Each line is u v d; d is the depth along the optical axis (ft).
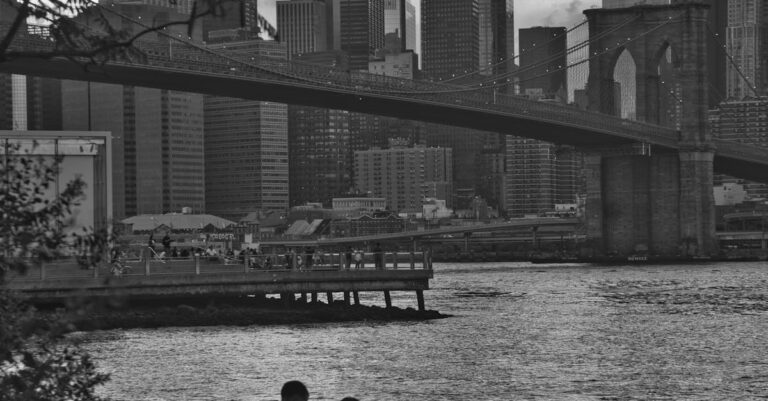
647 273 614.75
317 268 248.52
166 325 221.05
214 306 230.89
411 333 228.02
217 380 168.35
